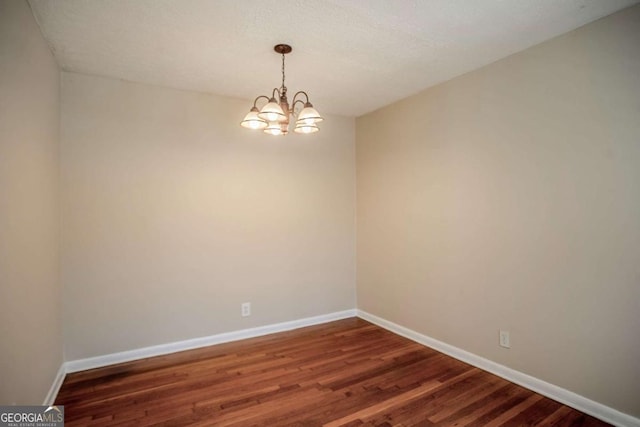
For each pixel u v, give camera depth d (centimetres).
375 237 394
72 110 278
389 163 373
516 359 255
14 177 165
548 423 206
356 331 373
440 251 315
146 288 305
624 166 200
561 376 229
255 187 358
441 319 315
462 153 294
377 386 251
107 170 290
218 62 266
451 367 283
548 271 236
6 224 154
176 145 318
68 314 275
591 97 214
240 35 226
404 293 356
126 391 245
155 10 197
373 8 197
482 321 279
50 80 240
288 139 379
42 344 210
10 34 160
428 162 327
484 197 277
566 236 226
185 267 322
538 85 241
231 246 345
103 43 234
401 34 226
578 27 219
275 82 308
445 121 309
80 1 187
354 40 234
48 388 222
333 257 410
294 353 313
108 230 290
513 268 257
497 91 267
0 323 146
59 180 268
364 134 409
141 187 303
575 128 221
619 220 202
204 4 191
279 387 250
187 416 214
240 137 350
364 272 412
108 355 289
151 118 308
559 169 229
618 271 203
